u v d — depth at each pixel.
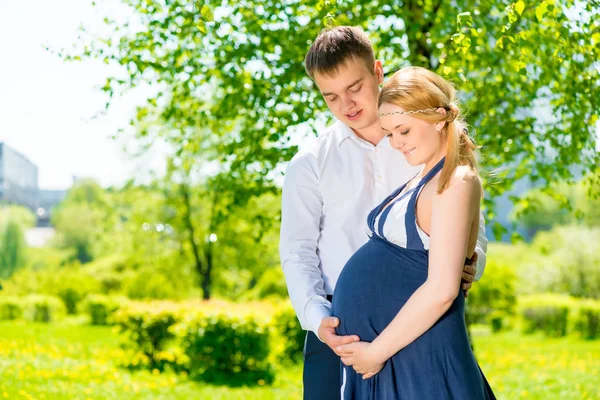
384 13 6.64
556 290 23.25
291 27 6.62
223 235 15.30
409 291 2.45
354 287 2.53
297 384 10.02
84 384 8.97
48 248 53.41
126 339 11.30
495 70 6.58
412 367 2.38
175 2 6.67
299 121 6.73
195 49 7.14
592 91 5.57
